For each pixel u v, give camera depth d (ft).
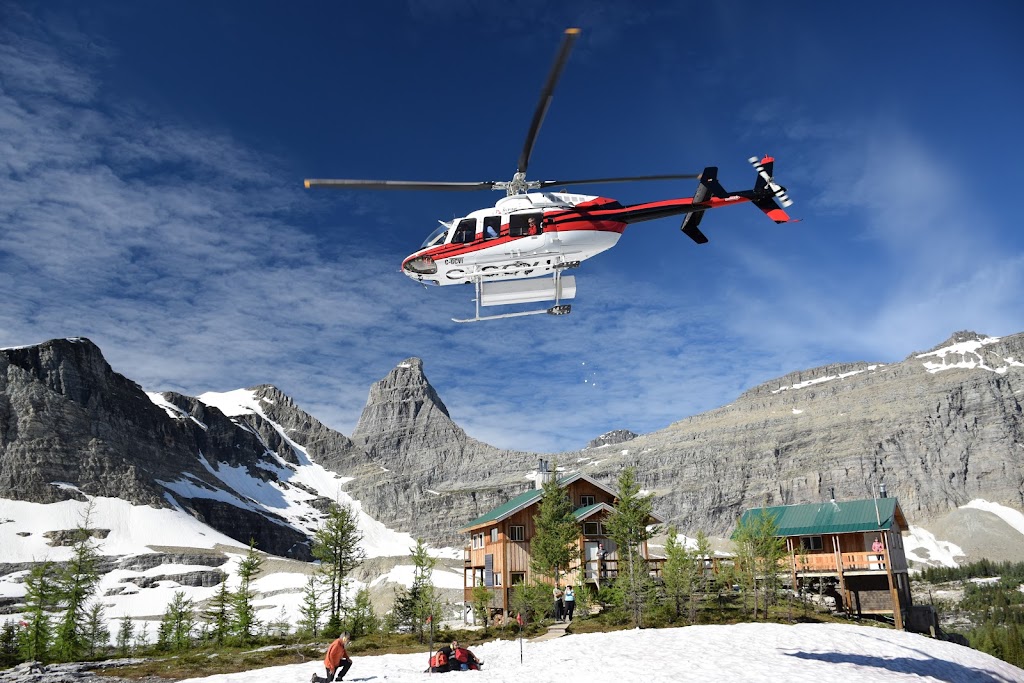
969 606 532.32
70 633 162.30
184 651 138.51
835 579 170.71
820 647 94.17
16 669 107.34
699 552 150.82
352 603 418.31
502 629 132.57
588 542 161.99
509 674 79.20
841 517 168.55
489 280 82.64
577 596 136.77
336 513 200.95
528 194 79.56
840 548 167.53
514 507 169.58
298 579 640.99
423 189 66.39
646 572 134.92
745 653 87.92
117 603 558.56
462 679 76.84
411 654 111.14
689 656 85.46
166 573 630.74
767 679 71.36
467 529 190.90
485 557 182.91
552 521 148.66
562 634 120.06
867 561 159.94
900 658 91.56
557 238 78.13
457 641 123.95
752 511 176.55
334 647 80.74
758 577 138.92
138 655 143.74
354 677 85.15
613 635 107.65
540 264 80.48
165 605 563.89
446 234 80.33
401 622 168.96
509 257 78.84
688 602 132.87
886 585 163.12
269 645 139.03
